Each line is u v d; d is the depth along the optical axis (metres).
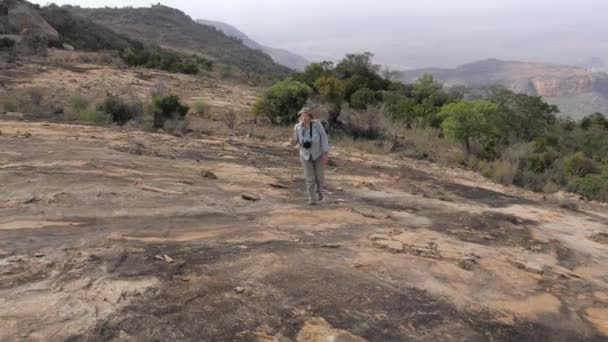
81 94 20.08
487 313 4.63
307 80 28.50
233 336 3.57
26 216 5.72
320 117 18.80
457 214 8.79
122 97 20.73
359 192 9.60
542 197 12.80
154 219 6.18
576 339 4.47
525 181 14.95
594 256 7.49
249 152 12.66
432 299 4.69
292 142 7.97
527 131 22.12
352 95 24.52
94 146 10.41
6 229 5.25
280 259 5.14
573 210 11.51
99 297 3.86
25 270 4.26
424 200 9.59
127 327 3.49
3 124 12.05
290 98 19.02
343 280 4.77
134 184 7.61
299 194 8.68
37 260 4.49
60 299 3.79
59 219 5.77
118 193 6.98
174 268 4.59
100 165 8.56
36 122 13.16
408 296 4.65
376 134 18.66
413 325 4.12
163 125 15.51
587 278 6.30
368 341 3.76
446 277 5.30
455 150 17.20
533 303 5.05
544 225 9.04
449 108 18.16
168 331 3.51
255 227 6.37
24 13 54.97
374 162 13.88
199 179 8.68
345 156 14.19
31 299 3.75
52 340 3.24
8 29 52.12
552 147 21.08
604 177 15.70
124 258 4.72
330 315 4.06
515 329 4.42
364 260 5.46
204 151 11.85
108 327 3.46
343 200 8.66
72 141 10.70
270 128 17.56
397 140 18.45
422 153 16.64
